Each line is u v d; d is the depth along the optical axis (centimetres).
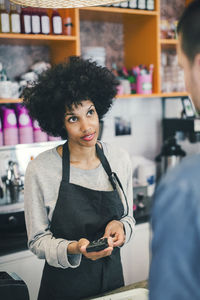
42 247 131
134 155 297
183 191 54
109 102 153
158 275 53
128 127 291
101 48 251
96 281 142
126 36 285
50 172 140
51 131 152
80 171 143
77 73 141
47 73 145
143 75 257
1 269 193
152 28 258
